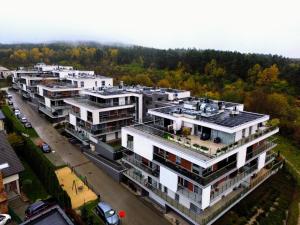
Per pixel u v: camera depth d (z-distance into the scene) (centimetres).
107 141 5444
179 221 3303
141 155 3684
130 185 4031
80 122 5700
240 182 3603
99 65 15838
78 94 7450
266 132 3909
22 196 3553
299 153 6075
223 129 3161
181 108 4169
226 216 3434
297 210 3800
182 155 2978
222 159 2955
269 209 3694
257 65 10506
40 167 3931
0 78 13738
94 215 3344
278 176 4641
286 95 8894
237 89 9488
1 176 3109
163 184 3359
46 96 7250
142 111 5797
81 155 5150
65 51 19862
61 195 3341
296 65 11169
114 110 5425
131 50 19712
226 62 11569
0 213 3069
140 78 11100
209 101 4697
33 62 17512
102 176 4381
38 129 6575
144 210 3519
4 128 5716
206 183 2875
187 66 12200
